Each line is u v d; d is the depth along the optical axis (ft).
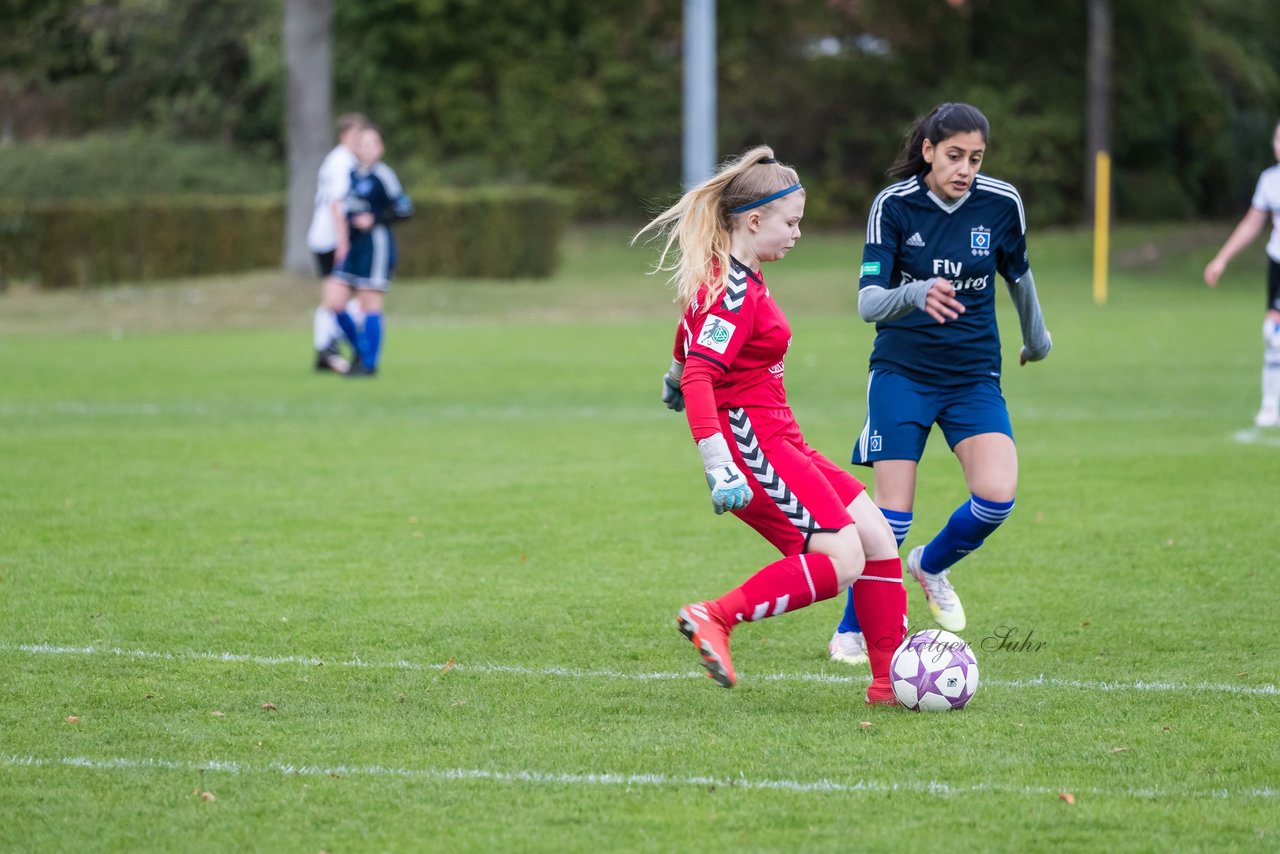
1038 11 505.66
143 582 81.87
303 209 310.04
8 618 73.87
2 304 278.46
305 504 105.29
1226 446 129.90
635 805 49.08
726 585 81.76
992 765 52.85
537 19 486.38
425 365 203.00
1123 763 53.01
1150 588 80.48
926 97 500.74
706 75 287.69
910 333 66.74
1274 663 66.23
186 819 48.03
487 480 115.14
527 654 68.18
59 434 139.03
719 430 55.98
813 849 45.47
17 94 474.90
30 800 49.65
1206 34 492.95
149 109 474.90
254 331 255.09
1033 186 493.77
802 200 57.77
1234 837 46.29
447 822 47.70
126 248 318.86
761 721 58.23
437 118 492.95
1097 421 147.02
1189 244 392.68
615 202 496.64
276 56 436.35
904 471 66.74
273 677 64.23
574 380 185.88
